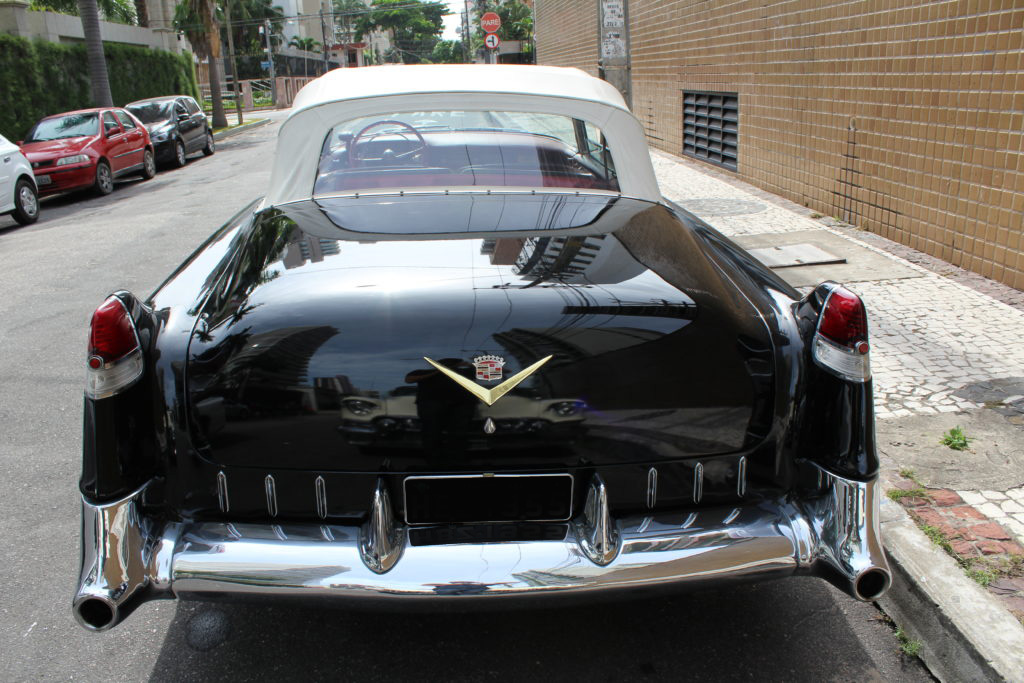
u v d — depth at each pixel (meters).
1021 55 5.25
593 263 2.44
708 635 2.62
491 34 23.92
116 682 2.44
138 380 2.10
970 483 3.23
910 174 6.58
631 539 2.10
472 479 2.13
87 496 2.10
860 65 7.19
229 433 2.11
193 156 21.09
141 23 32.25
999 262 5.65
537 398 2.09
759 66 9.49
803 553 2.13
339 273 2.36
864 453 2.15
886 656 2.52
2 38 18.56
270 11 70.06
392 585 2.00
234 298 2.30
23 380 4.98
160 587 2.05
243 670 2.47
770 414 2.19
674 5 12.72
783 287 2.55
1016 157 5.39
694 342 2.17
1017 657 2.28
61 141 14.17
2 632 2.68
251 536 2.10
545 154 3.27
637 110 15.47
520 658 2.51
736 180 10.52
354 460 2.11
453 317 2.14
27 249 9.33
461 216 2.81
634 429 2.13
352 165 3.24
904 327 4.92
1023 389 4.06
